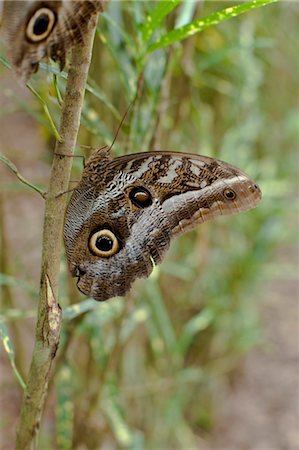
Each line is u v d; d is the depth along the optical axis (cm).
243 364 129
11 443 93
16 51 52
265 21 106
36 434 60
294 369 132
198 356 111
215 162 60
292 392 127
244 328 115
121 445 87
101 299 62
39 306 58
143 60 65
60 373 72
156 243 61
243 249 109
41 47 52
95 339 74
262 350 136
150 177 61
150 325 84
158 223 61
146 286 80
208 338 111
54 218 57
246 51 94
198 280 100
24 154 82
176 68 74
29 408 60
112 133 76
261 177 115
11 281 70
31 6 52
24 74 52
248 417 120
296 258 155
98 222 61
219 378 117
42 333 58
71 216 61
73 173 75
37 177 85
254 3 58
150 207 61
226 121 108
